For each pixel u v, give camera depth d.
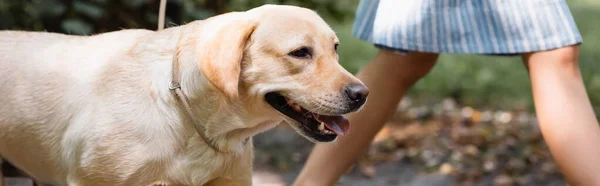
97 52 2.88
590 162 3.11
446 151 5.73
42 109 2.88
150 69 2.76
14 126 2.96
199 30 2.72
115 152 2.72
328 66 2.66
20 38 3.07
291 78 2.63
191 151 2.79
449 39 3.32
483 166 5.28
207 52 2.54
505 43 3.27
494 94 7.90
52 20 5.29
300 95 2.63
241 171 2.96
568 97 3.18
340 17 9.00
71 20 5.14
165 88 2.73
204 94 2.70
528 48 3.24
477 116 6.90
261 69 2.63
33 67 2.94
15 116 2.94
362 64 8.98
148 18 5.41
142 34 2.92
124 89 2.74
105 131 2.72
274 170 5.30
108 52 2.87
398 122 6.71
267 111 2.72
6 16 5.24
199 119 2.75
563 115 3.16
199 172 2.82
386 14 3.38
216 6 5.73
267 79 2.63
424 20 3.32
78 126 2.77
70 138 2.80
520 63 9.11
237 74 2.51
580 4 15.60
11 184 4.28
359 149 3.55
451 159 5.50
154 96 2.73
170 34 2.83
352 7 9.12
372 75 3.54
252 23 2.61
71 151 2.81
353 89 2.61
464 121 6.71
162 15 3.39
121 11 5.37
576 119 3.15
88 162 2.76
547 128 3.20
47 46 2.99
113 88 2.75
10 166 4.00
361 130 3.52
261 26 2.63
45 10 5.13
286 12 2.69
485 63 9.10
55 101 2.85
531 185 4.91
